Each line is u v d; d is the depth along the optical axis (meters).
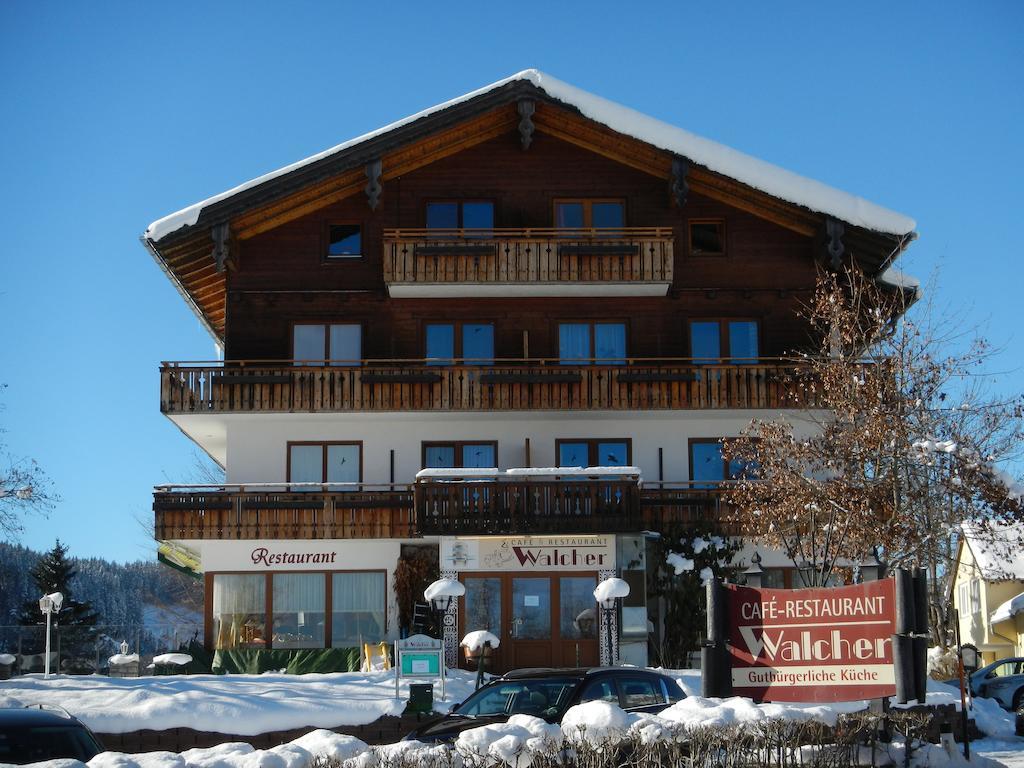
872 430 27.47
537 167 34.53
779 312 34.25
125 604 82.44
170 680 25.59
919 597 13.84
